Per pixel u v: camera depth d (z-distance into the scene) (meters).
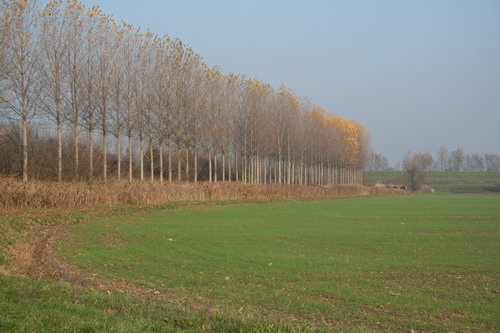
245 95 62.81
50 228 24.59
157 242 21.16
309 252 18.84
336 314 10.36
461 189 129.12
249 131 63.31
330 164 104.50
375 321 9.93
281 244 20.95
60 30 38.09
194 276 14.27
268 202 51.59
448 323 9.88
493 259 17.34
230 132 59.50
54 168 48.12
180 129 48.62
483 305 11.20
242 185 53.62
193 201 44.34
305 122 85.06
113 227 25.98
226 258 17.38
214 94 54.81
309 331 8.14
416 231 26.05
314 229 26.61
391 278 14.14
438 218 34.19
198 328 7.84
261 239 22.44
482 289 12.80
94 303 9.45
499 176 164.88
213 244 20.78
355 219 32.97
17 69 35.19
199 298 11.39
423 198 72.06
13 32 34.38
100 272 14.69
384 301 11.50
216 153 57.62
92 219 29.41
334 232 25.28
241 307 10.70
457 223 30.59
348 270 15.28
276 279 13.93
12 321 7.76
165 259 17.16
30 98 36.41
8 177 35.44
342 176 116.19
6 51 33.75
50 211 30.08
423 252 18.97
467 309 10.88
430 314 10.49
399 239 22.75
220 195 49.03
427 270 15.32
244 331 7.67
